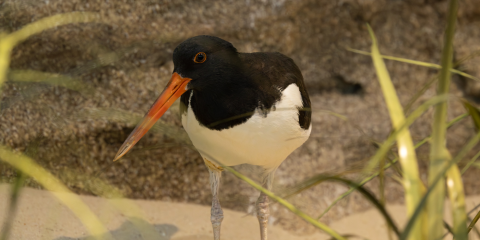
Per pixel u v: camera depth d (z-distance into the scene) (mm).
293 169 9188
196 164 8695
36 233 6426
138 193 8500
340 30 10273
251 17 9180
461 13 10719
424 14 10781
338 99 10430
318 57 10266
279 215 8633
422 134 9859
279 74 6035
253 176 8875
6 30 7500
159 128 5184
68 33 7812
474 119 4078
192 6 8820
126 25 8227
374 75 10531
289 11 9484
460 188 3760
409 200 3303
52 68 7930
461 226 3496
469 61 10570
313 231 8586
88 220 4070
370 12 10258
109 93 8148
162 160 8438
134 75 8320
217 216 6863
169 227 7828
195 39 5711
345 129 9781
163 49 8539
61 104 7844
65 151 7836
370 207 9641
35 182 7488
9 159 4520
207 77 5691
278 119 5812
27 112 7520
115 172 8250
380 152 3400
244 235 8070
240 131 5820
